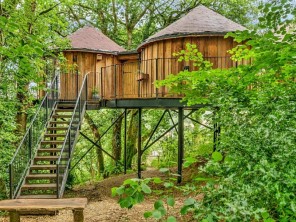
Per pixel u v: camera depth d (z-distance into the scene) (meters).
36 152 9.33
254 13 18.84
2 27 4.36
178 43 11.29
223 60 11.01
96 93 14.48
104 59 15.13
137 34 21.69
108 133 21.53
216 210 2.35
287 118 3.18
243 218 2.23
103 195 10.76
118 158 18.84
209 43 11.05
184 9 20.52
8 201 6.15
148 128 19.89
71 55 14.58
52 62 11.67
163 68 11.57
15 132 11.35
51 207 5.64
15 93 10.10
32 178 8.50
